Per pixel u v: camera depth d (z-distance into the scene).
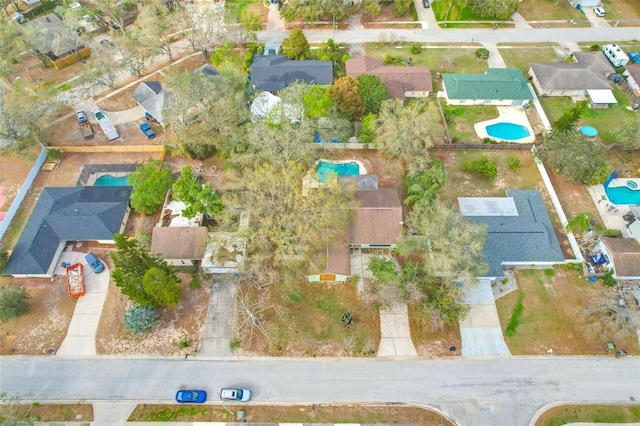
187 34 86.38
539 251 53.75
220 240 53.38
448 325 49.78
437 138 68.94
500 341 48.69
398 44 86.38
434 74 79.88
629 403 44.78
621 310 47.00
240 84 68.88
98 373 46.91
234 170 61.09
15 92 65.81
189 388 45.81
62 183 64.50
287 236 49.56
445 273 49.47
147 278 44.66
